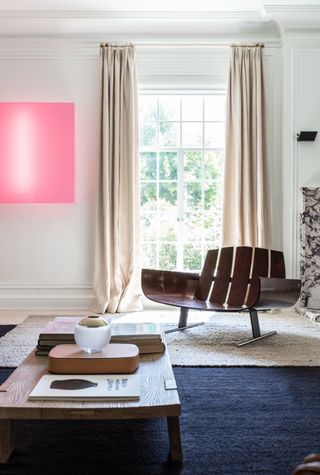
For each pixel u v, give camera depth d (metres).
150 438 1.56
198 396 1.96
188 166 4.34
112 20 3.93
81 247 4.14
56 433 1.60
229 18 3.92
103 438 1.56
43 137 3.98
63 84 4.12
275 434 1.59
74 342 1.67
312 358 2.52
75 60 4.13
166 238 4.36
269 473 1.33
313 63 4.02
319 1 3.67
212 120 4.32
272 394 1.98
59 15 3.86
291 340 2.91
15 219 4.12
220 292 3.18
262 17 3.93
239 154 3.97
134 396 1.26
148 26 4.05
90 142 4.13
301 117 4.02
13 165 3.98
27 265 4.12
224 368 2.35
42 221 4.13
